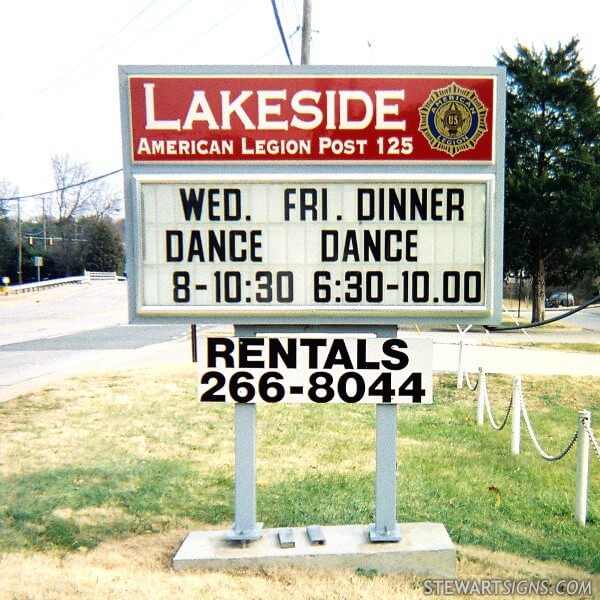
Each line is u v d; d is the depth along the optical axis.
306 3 13.73
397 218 4.68
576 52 28.62
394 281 4.71
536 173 27.92
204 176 4.65
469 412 9.62
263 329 4.78
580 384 11.77
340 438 7.89
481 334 22.73
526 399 10.57
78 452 7.18
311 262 4.69
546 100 28.66
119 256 86.06
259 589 4.06
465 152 4.67
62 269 82.69
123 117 4.67
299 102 4.64
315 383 4.70
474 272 4.71
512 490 6.22
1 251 75.75
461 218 4.68
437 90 4.64
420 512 5.51
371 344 4.68
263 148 4.67
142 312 4.70
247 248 4.69
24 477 6.28
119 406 9.55
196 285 4.71
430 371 4.67
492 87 4.63
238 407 4.72
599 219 26.64
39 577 4.17
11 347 18.48
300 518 5.32
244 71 4.63
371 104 4.64
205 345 4.71
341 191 4.66
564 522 5.49
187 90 4.65
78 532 5.04
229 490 6.06
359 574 4.34
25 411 9.19
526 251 28.59
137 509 5.55
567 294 43.16
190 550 4.47
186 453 7.21
